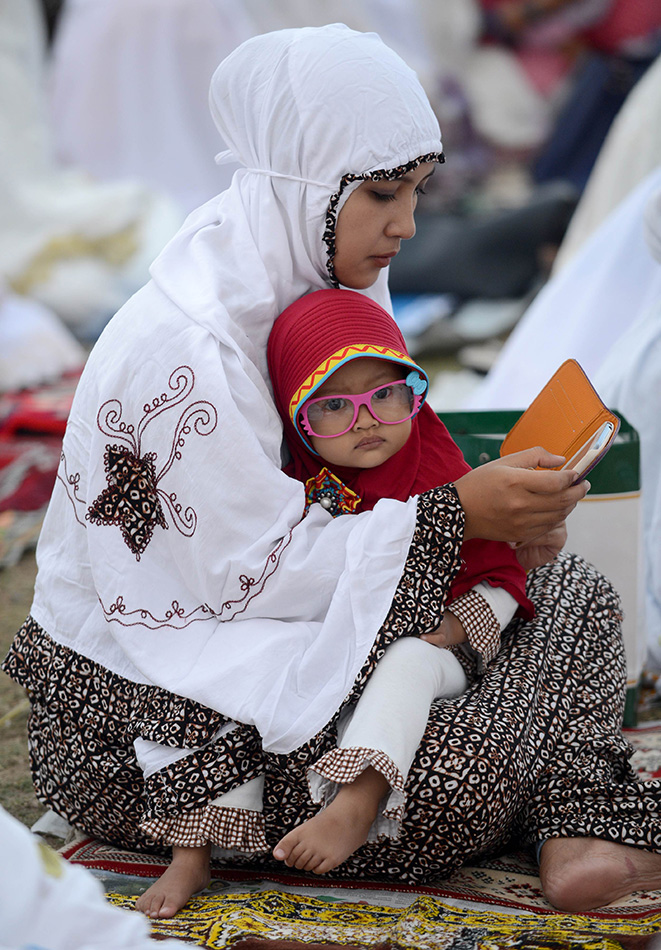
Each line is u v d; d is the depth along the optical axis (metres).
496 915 3.01
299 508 3.42
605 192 8.02
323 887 3.34
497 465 3.41
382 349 3.47
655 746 4.35
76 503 3.60
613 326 6.17
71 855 3.61
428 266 11.27
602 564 4.54
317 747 3.19
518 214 11.27
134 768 3.44
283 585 3.36
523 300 11.08
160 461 3.41
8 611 6.00
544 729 3.52
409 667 3.25
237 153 3.81
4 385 9.68
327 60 3.56
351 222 3.64
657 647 4.93
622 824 3.28
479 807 3.16
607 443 3.29
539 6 16.17
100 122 13.20
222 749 3.22
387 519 3.38
